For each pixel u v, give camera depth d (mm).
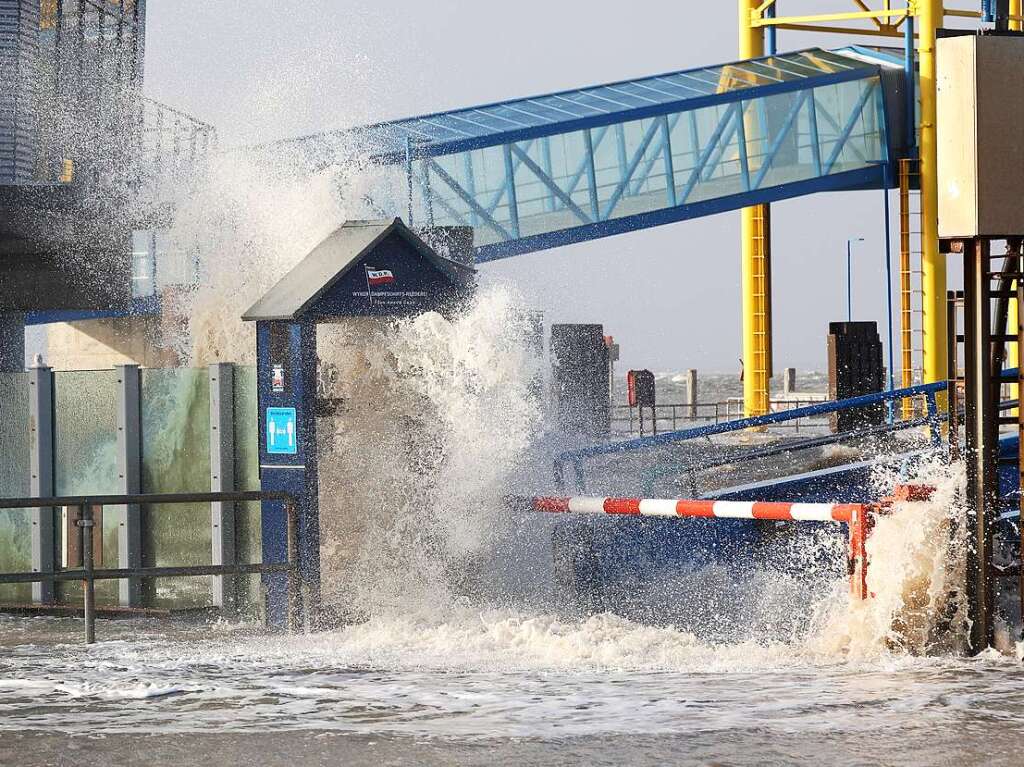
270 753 28438
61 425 51156
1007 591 47344
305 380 46219
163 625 48125
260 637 45594
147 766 27562
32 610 50562
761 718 31359
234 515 48688
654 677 37406
